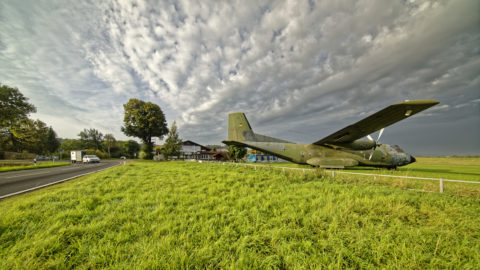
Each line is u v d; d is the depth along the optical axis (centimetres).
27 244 276
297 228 336
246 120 1642
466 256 271
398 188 647
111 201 522
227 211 432
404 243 279
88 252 263
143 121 3528
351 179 800
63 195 591
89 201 501
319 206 462
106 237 301
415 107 857
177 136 3400
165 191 624
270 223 357
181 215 400
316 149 1467
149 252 250
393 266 237
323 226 345
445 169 1520
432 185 644
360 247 271
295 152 1480
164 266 224
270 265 233
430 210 443
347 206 445
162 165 1980
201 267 233
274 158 4050
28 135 3716
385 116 972
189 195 580
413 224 371
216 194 601
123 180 887
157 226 339
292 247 277
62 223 357
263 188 686
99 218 385
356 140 1365
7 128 3378
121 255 250
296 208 444
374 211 426
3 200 586
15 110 3212
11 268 228
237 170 1294
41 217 397
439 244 288
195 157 4778
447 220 378
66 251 264
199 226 341
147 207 457
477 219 387
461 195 554
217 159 4303
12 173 1402
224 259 243
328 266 230
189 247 272
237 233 322
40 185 846
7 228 343
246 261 238
